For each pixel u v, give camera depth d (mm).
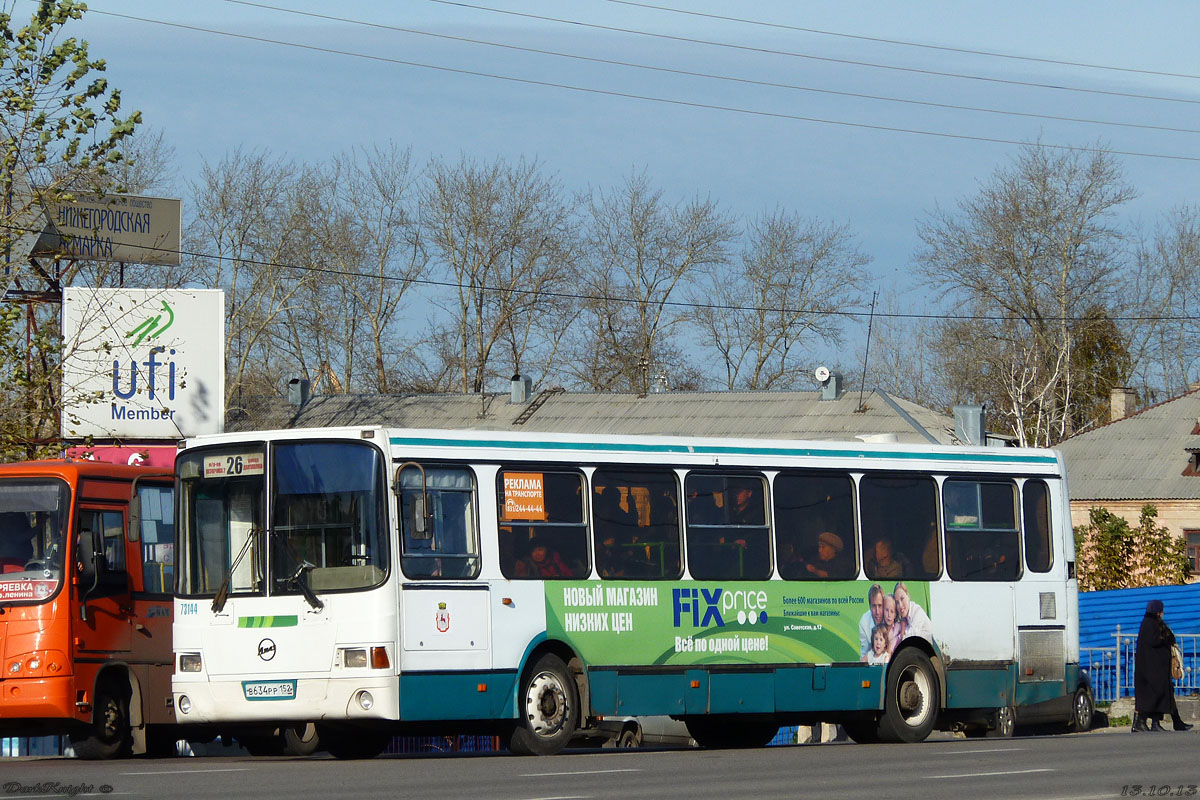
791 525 37062
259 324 124938
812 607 37000
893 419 103500
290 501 32219
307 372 131625
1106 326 139125
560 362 140750
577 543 33969
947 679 39000
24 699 35719
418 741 53219
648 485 35156
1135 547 81750
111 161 53625
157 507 39344
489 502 32875
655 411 111625
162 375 73250
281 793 23484
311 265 128500
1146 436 109562
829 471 37906
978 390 141250
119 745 37344
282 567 32000
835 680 37062
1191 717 52844
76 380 72188
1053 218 133750
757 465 36812
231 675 32094
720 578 35812
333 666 31234
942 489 39688
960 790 23531
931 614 38938
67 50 52156
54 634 35938
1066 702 52625
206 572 32750
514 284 137375
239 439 32875
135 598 38125
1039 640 40781
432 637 31578
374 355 134250
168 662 38906
